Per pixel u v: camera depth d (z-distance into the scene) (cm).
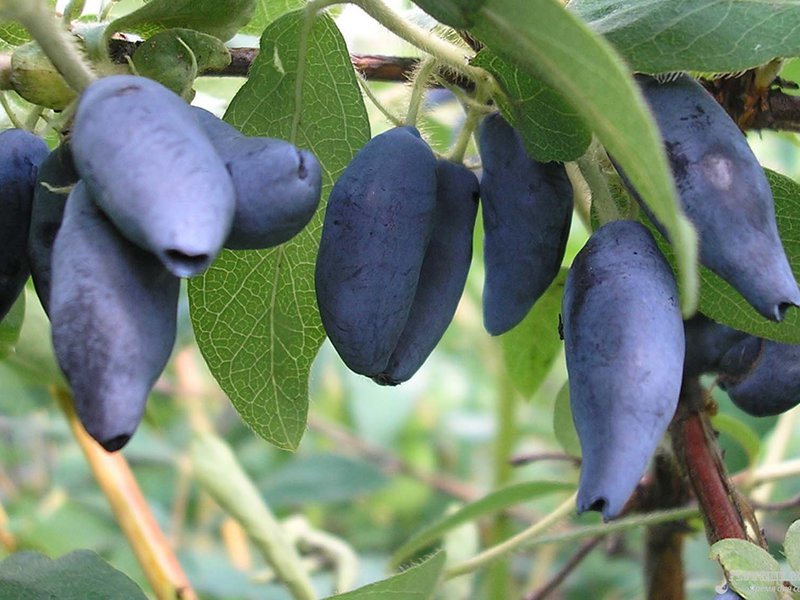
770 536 34
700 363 20
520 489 26
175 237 13
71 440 42
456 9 15
